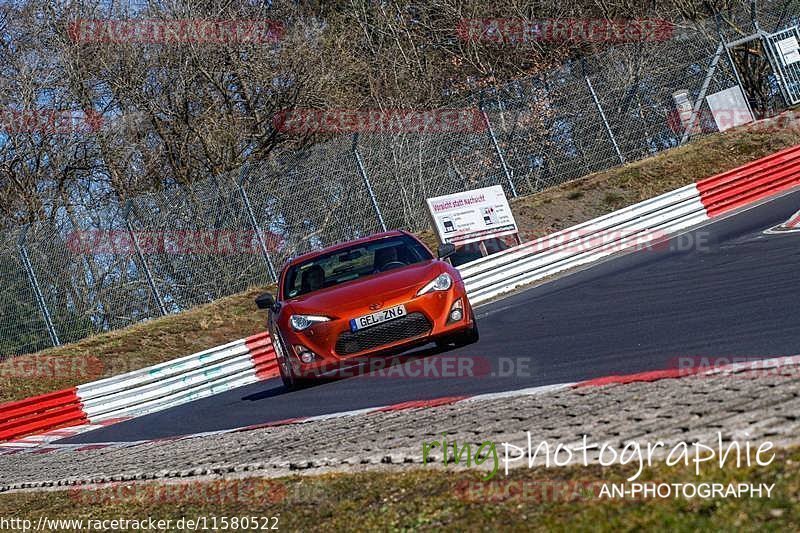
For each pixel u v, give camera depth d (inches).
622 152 3277.6
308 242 2974.9
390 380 1349.7
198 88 4458.7
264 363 2223.2
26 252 2876.5
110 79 4352.9
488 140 3159.5
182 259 2947.8
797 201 2370.8
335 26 4753.9
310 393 1464.1
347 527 637.3
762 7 3757.4
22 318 2844.5
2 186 4114.2
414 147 3105.3
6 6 4340.6
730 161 3196.4
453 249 1513.3
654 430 686.5
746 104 3390.7
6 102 4143.7
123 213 2950.3
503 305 2102.6
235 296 2933.1
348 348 1342.3
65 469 1363.2
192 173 4303.6
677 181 3122.5
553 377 1090.1
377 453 843.4
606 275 2089.1
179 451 1218.6
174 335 2765.7
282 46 4384.8
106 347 2716.5
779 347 937.5
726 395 750.5
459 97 4658.0
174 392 2182.6
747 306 1246.9
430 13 4928.6
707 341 1079.0
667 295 1569.9
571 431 753.0
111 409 2175.2
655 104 3339.1
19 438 2098.9
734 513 485.7
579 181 3181.6
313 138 4315.9
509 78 4687.5
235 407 1631.4
